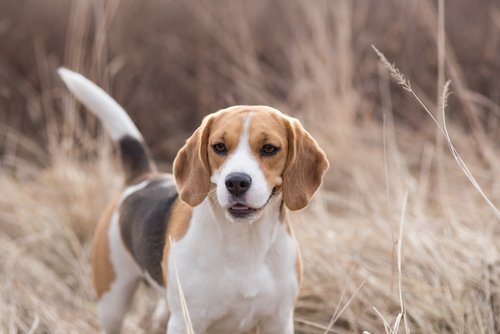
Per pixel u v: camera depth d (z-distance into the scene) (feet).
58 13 26.55
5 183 20.15
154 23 26.96
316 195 17.19
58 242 17.24
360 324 12.55
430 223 15.65
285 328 10.07
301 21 25.73
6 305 13.29
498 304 11.89
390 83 26.48
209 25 26.43
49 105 24.08
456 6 29.68
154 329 13.66
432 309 12.33
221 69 26.13
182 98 26.86
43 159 23.85
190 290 9.44
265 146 9.16
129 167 13.30
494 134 21.97
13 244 16.61
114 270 11.85
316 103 21.94
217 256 9.41
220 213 9.28
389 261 14.43
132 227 11.35
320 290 13.66
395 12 27.27
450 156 21.15
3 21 25.82
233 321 9.80
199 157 9.56
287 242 9.87
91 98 13.42
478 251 13.70
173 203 10.85
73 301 14.87
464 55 27.43
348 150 20.76
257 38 27.27
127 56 25.32
